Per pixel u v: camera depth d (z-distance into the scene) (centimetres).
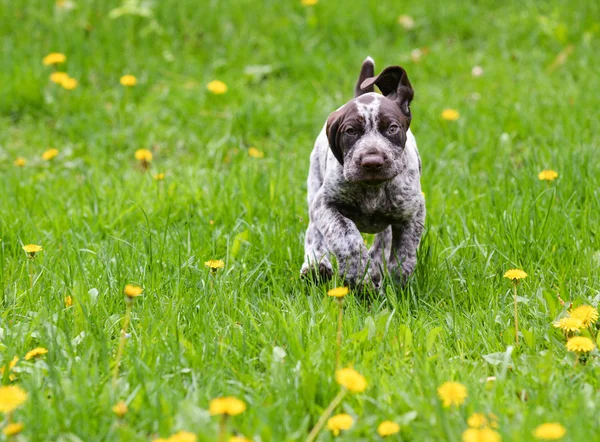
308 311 525
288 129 964
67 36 1188
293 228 679
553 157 792
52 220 714
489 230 657
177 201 754
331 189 557
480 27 1242
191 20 1259
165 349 464
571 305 526
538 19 1220
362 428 388
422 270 588
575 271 591
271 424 386
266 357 462
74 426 390
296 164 845
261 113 980
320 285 561
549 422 387
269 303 532
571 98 966
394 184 554
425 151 856
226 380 441
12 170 859
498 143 880
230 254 621
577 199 714
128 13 1244
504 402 413
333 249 548
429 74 1124
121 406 375
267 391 427
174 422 396
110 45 1184
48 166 896
